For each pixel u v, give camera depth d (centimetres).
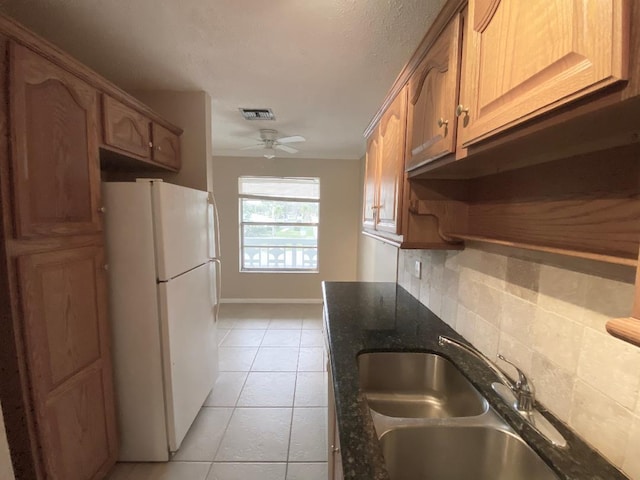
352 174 475
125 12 139
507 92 63
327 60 181
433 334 145
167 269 167
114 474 168
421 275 197
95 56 179
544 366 88
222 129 326
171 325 172
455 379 118
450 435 86
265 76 204
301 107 259
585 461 69
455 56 89
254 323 400
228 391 246
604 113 48
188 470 171
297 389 250
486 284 120
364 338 140
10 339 110
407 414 125
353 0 130
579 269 76
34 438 117
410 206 138
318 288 489
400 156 140
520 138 66
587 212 74
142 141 189
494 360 114
